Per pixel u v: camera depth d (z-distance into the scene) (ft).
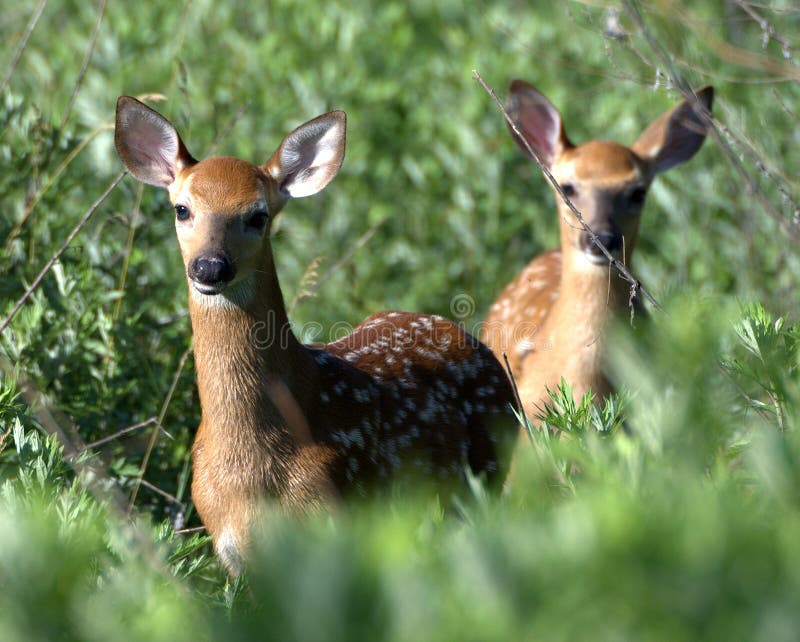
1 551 14.99
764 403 22.52
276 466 29.91
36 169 39.42
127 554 19.33
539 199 53.11
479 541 13.52
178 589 19.03
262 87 54.70
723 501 14.93
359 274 48.73
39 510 17.29
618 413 23.02
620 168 43.14
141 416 36.45
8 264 37.70
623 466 17.24
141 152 34.78
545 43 61.11
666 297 23.70
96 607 15.26
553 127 48.01
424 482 33.63
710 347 16.74
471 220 50.88
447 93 57.21
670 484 15.90
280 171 33.88
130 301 38.45
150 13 60.49
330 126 34.06
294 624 12.55
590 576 12.51
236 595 21.17
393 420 32.99
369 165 53.88
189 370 36.70
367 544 13.43
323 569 12.62
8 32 60.54
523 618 12.54
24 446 25.22
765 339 21.25
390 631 12.43
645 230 52.95
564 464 19.04
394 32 63.00
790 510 15.65
